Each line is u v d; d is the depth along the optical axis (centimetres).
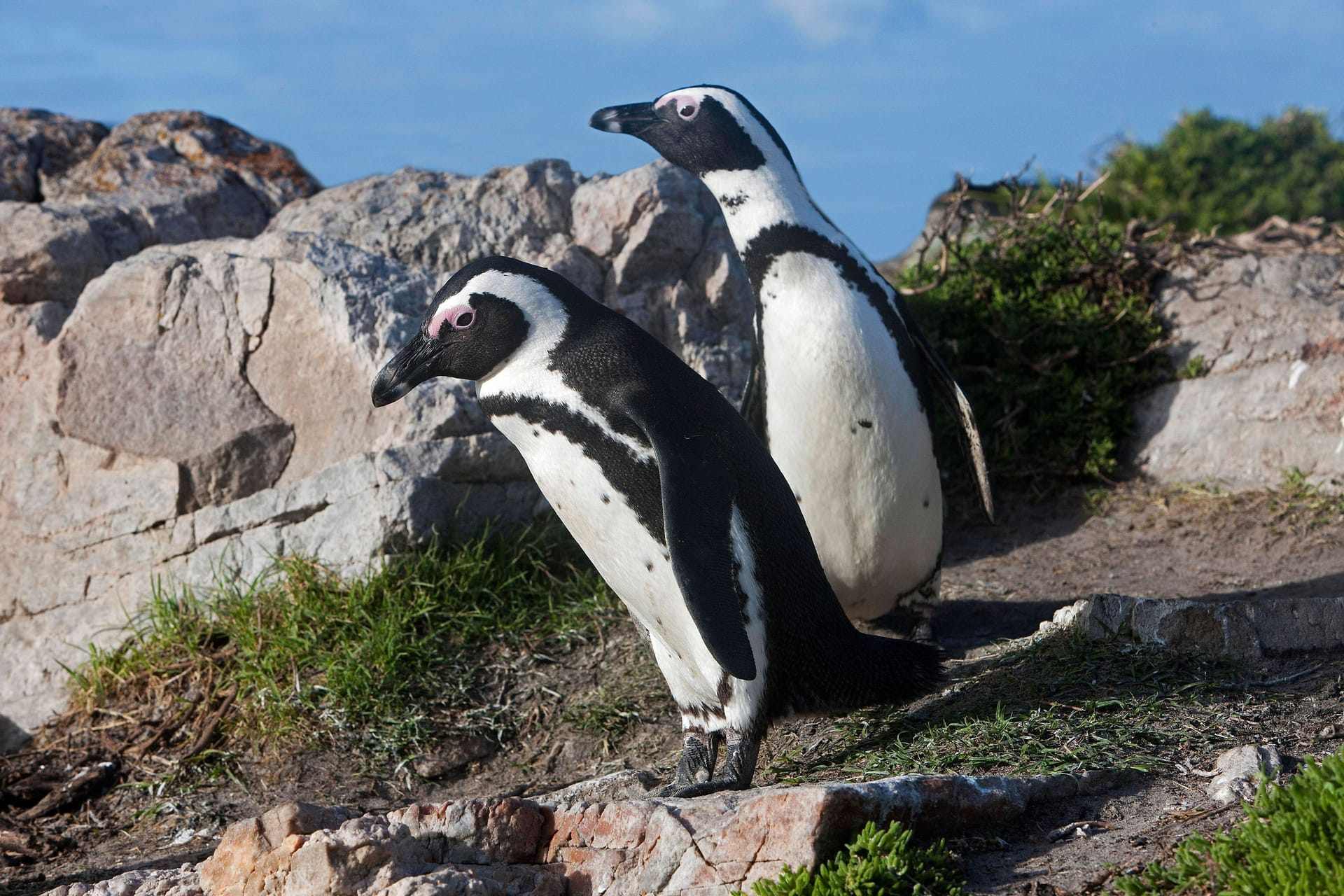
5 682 780
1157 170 1636
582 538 479
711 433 459
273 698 649
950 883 351
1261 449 891
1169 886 332
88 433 805
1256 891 309
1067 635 557
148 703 696
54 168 1074
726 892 364
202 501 782
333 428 776
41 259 882
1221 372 947
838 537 614
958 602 742
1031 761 437
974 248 1066
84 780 631
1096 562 798
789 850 359
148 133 1085
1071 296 979
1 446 834
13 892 532
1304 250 1061
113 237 938
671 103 620
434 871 384
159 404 799
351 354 769
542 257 867
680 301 872
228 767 627
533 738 626
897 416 590
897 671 506
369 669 654
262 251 821
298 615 685
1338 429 865
